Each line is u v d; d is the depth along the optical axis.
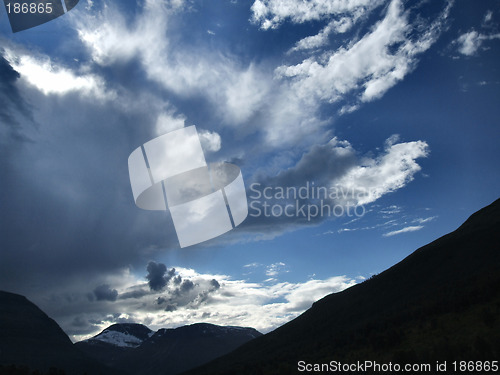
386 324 85.88
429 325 71.88
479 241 130.12
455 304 75.75
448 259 130.88
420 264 140.25
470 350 51.84
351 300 148.12
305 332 139.88
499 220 141.00
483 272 97.44
